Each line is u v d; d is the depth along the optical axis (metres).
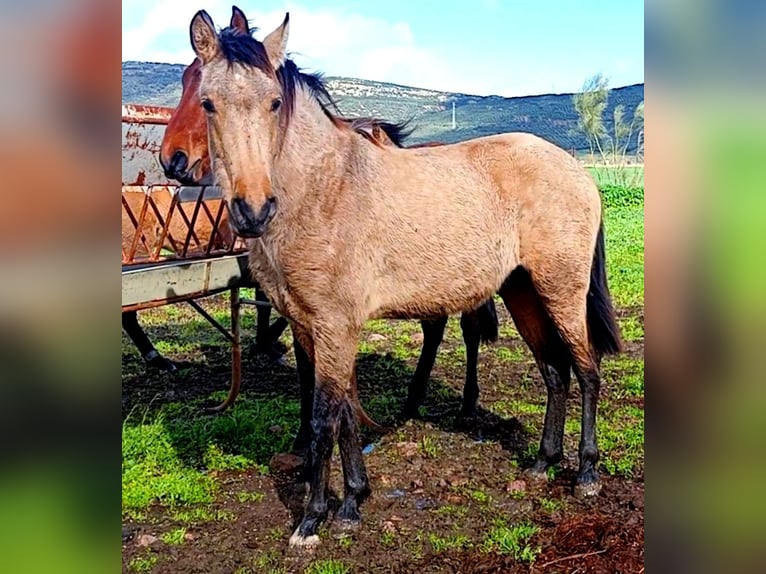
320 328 3.30
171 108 6.52
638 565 3.05
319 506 3.34
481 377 5.88
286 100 3.14
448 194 3.57
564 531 3.37
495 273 3.71
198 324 8.09
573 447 4.37
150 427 4.62
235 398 5.08
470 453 4.36
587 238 3.73
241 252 4.58
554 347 4.00
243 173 2.84
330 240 3.23
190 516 3.61
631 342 6.73
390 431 4.73
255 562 3.19
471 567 3.12
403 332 7.49
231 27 3.11
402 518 3.57
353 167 3.38
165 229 4.13
